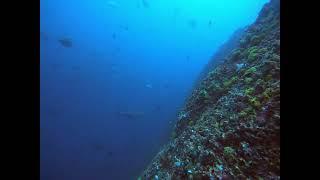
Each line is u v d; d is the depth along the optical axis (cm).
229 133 419
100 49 5762
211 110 586
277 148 342
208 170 393
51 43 5044
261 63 538
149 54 6366
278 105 387
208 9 9875
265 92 430
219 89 679
